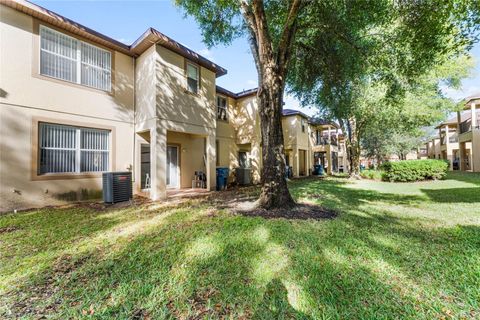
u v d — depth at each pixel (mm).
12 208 6242
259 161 13875
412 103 12695
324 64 7965
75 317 2066
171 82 8711
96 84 8156
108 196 7301
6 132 6176
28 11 6492
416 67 6715
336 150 26562
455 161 24984
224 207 6457
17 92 6363
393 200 7445
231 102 14367
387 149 23469
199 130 9891
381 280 2598
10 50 6258
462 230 4199
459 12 4691
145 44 8367
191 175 11734
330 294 2346
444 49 5457
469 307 2152
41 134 6879
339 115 12320
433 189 9805
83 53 7812
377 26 7000
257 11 5734
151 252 3414
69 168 7469
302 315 2062
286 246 3562
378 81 8383
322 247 3512
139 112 9047
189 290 2453
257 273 2764
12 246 3695
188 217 5426
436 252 3307
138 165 9320
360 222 4840
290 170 17344
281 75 6066
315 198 7770
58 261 3150
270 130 5992
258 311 2125
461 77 15195
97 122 8102
